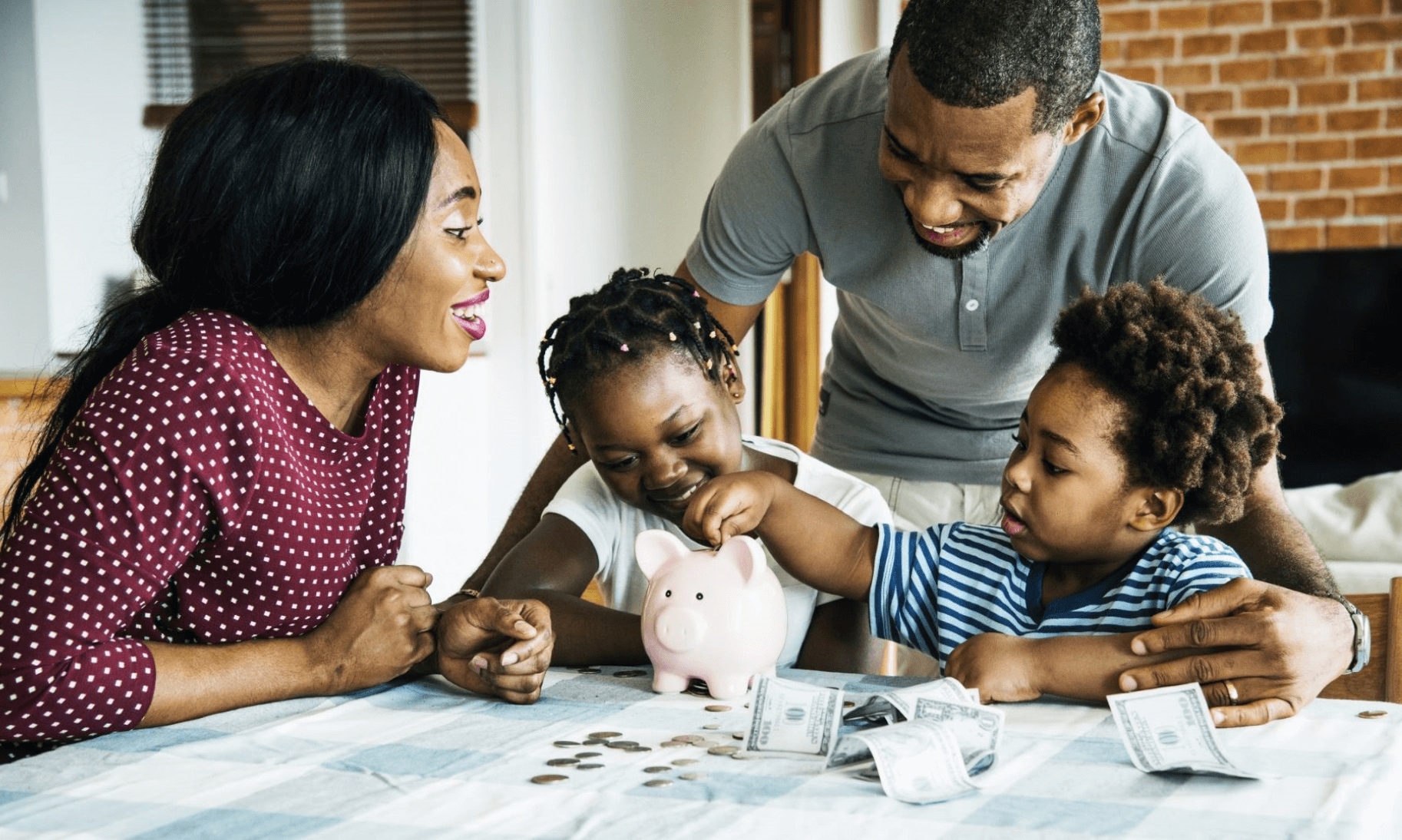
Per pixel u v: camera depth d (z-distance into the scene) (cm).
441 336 106
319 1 418
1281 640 92
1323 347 451
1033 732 88
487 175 402
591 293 125
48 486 91
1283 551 118
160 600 104
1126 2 474
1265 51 464
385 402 115
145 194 105
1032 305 143
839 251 148
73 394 106
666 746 85
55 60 454
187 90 445
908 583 116
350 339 106
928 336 150
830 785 75
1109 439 104
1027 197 114
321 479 107
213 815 71
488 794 74
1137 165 132
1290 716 93
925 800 72
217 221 99
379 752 84
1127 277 138
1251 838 65
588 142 417
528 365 403
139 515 91
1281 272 453
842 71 146
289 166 98
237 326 101
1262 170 469
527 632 98
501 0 396
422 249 102
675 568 105
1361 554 304
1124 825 68
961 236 118
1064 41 106
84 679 88
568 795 74
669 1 417
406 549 355
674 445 119
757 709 84
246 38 432
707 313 128
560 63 410
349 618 102
